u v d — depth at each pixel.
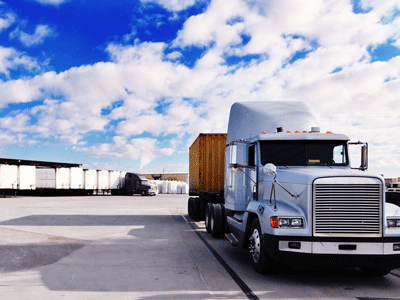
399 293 4.95
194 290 4.95
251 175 7.14
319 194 5.16
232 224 7.64
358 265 5.07
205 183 13.23
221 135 13.40
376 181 5.15
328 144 6.82
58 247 8.17
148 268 6.23
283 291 4.98
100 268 6.19
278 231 5.18
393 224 5.16
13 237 9.54
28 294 4.71
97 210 19.50
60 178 37.50
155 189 45.69
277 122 7.45
